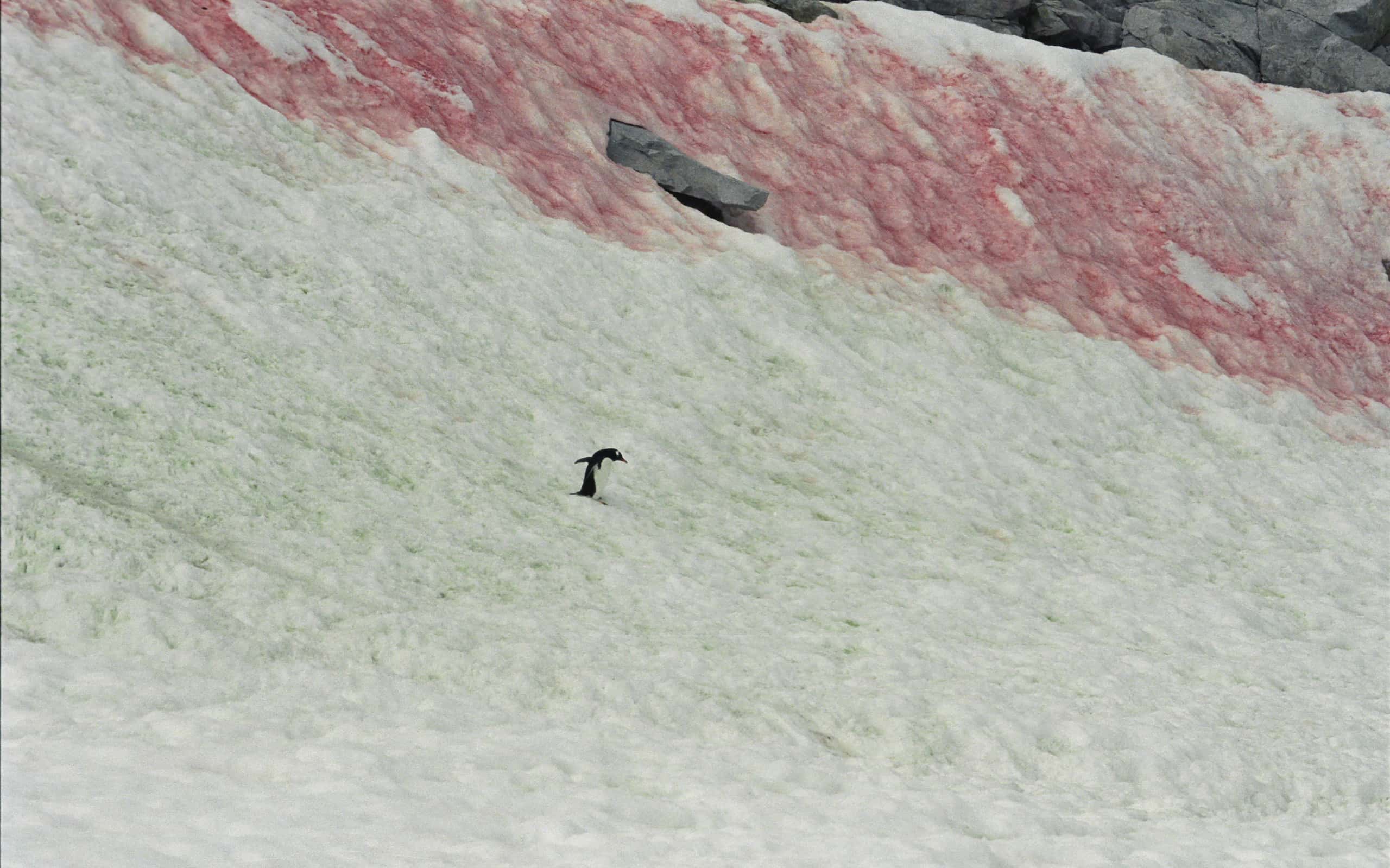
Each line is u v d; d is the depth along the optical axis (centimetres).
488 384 4000
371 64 5238
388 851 1609
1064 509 4634
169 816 1619
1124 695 3066
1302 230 7994
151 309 3400
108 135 3872
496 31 5994
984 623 3416
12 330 3006
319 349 3691
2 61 3803
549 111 5781
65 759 1773
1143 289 6756
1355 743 3014
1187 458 5438
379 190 4609
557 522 3403
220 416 3153
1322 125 8619
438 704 2328
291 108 4769
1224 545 4700
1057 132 7544
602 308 4753
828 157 6588
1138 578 4097
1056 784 2562
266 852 1539
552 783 2011
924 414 5006
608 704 2489
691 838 1816
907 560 3812
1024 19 8931
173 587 2442
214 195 4012
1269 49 9369
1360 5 9506
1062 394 5553
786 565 3569
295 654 2380
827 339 5281
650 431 4175
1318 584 4494
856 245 6166
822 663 2914
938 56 7644
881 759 2523
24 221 3394
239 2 4931
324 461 3203
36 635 2194
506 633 2706
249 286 3778
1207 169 7988
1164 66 8506
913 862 1820
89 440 2811
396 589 2778
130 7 4528
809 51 7294
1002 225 6700
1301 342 6956
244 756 1906
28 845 1447
